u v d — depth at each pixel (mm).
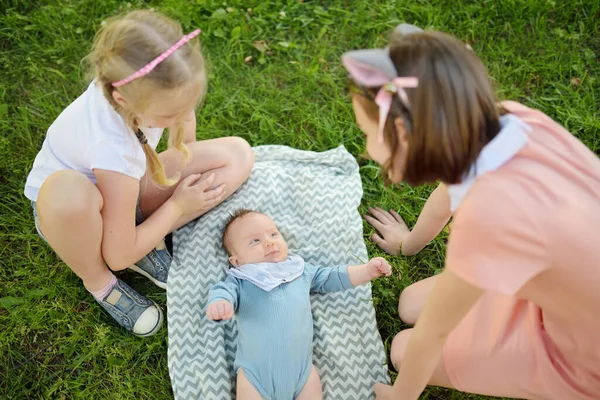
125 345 2217
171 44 1706
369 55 1272
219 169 2379
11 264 2391
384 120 1258
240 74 2945
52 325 2256
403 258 2420
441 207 2082
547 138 1431
